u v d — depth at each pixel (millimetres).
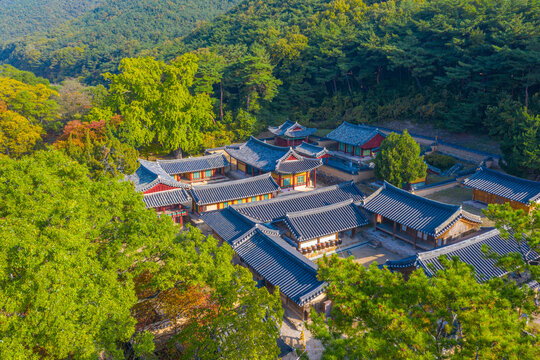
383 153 41000
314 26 93188
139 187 35375
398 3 88438
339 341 12016
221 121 69750
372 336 11781
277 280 24031
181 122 56531
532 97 49312
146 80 56781
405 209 31531
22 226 14086
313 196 35781
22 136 49094
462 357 10898
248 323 15008
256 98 74875
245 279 17406
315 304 22891
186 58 58406
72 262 13844
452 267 13453
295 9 114812
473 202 38562
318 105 78312
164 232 18125
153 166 43969
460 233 29875
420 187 41969
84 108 67000
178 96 55438
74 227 15164
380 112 67062
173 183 36594
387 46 65125
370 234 33688
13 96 56625
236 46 93938
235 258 30172
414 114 64062
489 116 50906
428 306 12945
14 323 12250
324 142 60906
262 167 46781
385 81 72875
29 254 12812
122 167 41125
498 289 14102
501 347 10242
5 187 17469
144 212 19031
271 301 15906
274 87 75562
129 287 15633
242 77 71188
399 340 11695
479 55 58094
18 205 16828
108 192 19703
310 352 20625
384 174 41031
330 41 76125
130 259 16547
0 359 11320
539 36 50750
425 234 30922
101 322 13586
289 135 59219
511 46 54844
